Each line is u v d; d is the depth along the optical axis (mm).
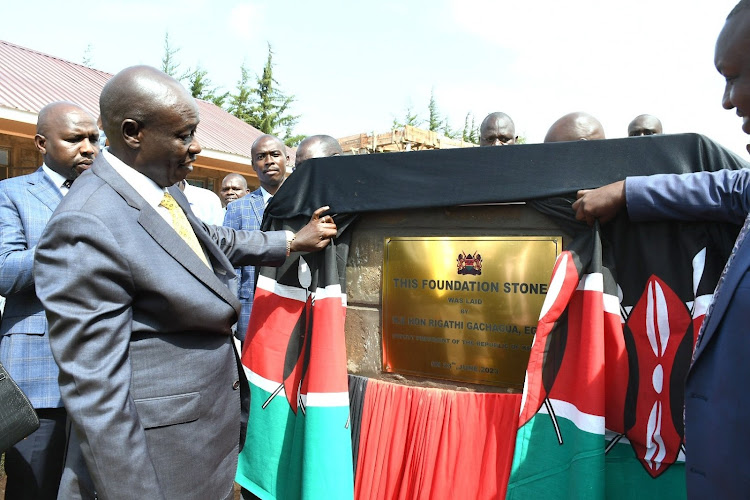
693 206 1314
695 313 1380
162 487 1379
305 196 2002
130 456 1261
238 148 10867
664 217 1377
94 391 1233
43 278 1270
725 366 1082
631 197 1373
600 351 1425
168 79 1408
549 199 1562
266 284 2064
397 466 1772
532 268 1616
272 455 1972
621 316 1508
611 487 1466
